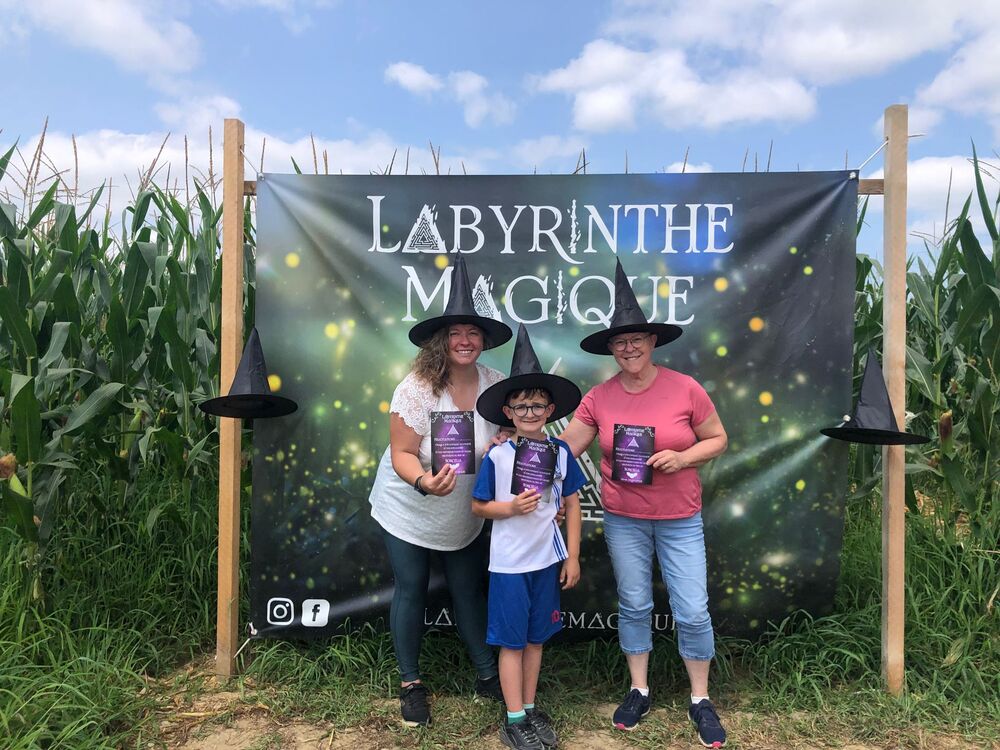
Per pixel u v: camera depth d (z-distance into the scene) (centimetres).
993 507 316
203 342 363
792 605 299
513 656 233
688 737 245
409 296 300
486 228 299
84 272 359
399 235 300
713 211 292
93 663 262
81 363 321
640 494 242
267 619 306
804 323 291
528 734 234
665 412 241
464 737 246
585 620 305
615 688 282
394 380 301
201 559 335
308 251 300
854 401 377
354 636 305
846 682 279
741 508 297
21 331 286
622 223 296
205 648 313
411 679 258
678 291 295
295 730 252
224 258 288
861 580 330
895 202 272
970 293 325
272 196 299
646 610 251
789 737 245
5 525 302
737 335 293
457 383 251
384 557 305
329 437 303
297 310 301
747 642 300
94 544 330
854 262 286
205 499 367
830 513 294
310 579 306
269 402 271
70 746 221
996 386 318
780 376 292
